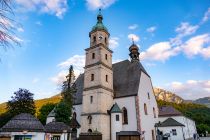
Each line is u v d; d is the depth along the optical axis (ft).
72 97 165.58
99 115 132.98
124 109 142.51
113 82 165.89
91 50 160.35
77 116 160.76
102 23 169.37
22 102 172.76
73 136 144.77
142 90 151.53
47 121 167.02
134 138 125.08
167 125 164.96
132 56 175.63
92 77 151.23
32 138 90.68
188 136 187.01
